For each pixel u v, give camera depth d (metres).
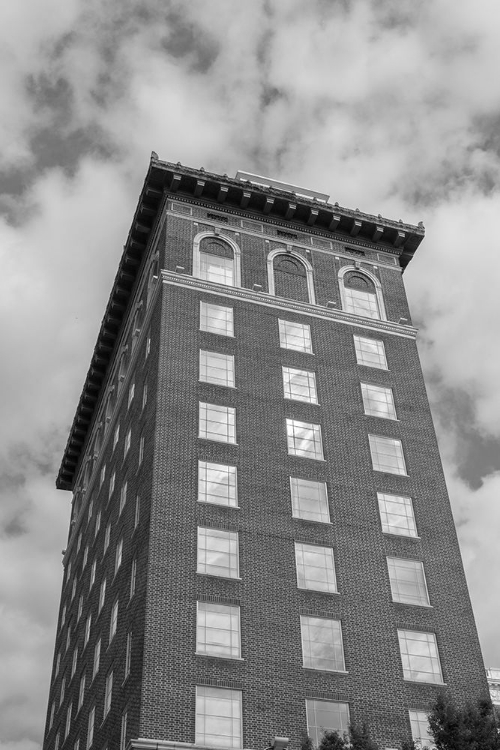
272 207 55.44
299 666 37.28
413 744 30.27
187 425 43.59
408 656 39.25
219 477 42.22
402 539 43.16
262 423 45.12
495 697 45.22
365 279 55.38
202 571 38.72
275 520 41.62
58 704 57.72
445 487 46.22
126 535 44.59
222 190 54.28
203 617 37.38
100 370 66.25
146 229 56.78
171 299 49.00
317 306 51.97
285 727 35.47
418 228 57.62
